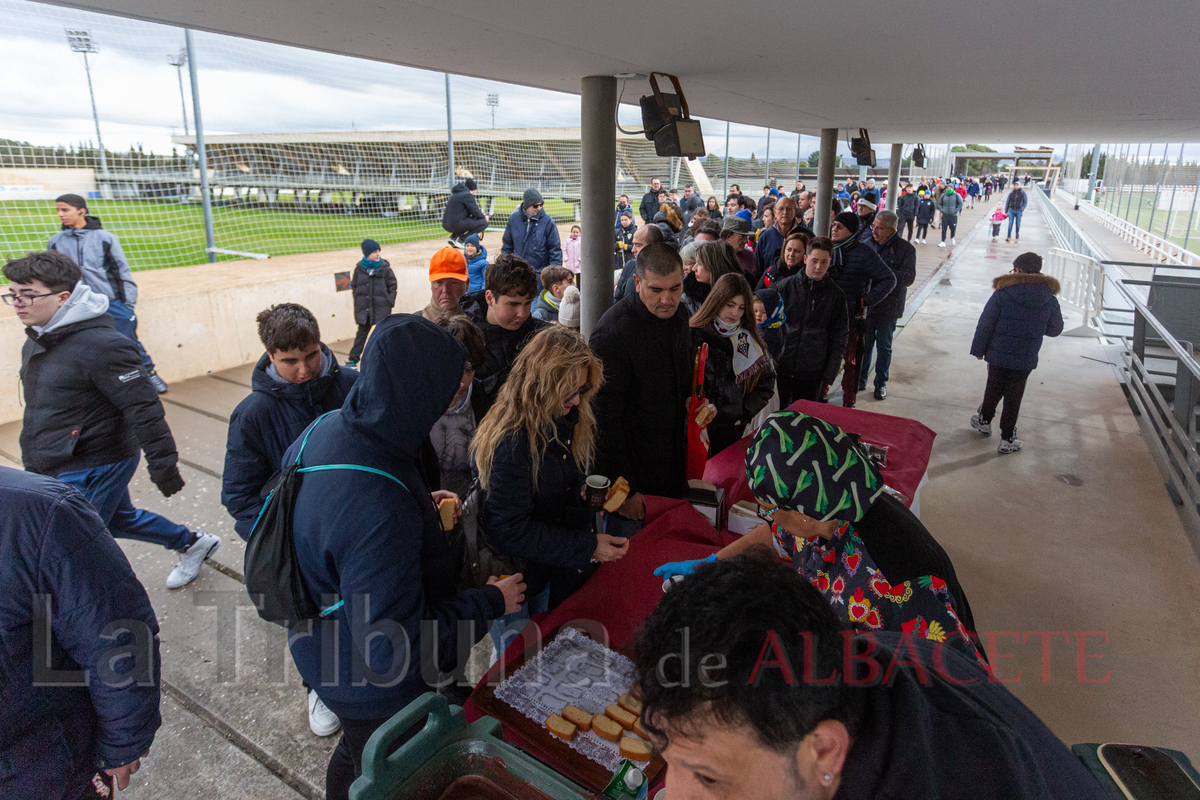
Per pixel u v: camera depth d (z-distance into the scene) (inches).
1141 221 579.5
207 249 300.7
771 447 43.1
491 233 449.7
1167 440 157.1
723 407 109.7
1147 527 136.0
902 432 107.2
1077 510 143.3
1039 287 159.9
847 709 23.0
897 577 41.2
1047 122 205.9
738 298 107.7
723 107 181.2
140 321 208.4
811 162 951.6
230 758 80.0
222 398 203.8
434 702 36.4
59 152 274.8
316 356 75.0
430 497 51.5
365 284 233.0
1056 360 258.5
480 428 66.3
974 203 1461.6
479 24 83.4
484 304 96.5
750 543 60.2
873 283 187.6
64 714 47.1
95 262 180.9
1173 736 84.4
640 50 100.1
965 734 25.7
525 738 48.8
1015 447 172.4
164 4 73.5
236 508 76.0
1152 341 208.7
